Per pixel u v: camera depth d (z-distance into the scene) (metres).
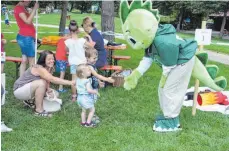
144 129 5.23
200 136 5.05
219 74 10.00
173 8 32.62
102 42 7.39
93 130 5.12
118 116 5.78
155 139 4.88
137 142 4.75
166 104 5.16
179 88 5.13
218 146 4.72
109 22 10.84
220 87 5.62
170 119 5.21
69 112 5.88
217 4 28.67
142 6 4.84
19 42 7.07
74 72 6.53
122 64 10.91
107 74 7.70
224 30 33.12
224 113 6.23
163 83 5.10
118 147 4.55
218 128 5.44
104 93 7.13
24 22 6.96
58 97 6.33
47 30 22.44
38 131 4.98
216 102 6.58
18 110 5.85
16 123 5.27
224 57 14.37
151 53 5.10
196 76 5.51
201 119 5.81
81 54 6.50
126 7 4.88
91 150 4.45
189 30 35.12
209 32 5.61
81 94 5.18
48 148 4.46
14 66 9.52
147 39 4.88
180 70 5.00
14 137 4.74
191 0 29.56
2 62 5.34
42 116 5.61
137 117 5.76
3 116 5.52
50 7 46.03
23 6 7.02
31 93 5.62
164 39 4.83
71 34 6.56
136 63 11.23
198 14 33.34
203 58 5.48
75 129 5.12
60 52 7.02
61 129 5.11
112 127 5.27
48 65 5.69
